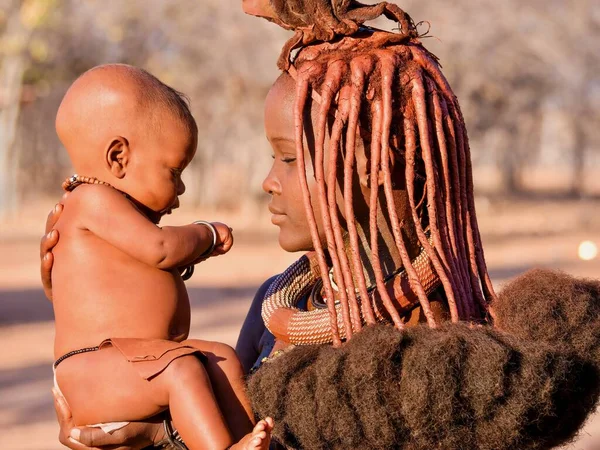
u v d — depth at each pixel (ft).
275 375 8.14
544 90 141.28
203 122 141.59
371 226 8.58
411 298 8.77
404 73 8.84
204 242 9.85
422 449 7.50
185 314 9.92
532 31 127.34
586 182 222.69
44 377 42.78
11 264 85.61
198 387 8.80
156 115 9.77
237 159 152.76
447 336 7.55
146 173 9.78
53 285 9.79
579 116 144.05
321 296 9.88
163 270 9.73
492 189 199.21
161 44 133.08
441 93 9.11
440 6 115.34
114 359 9.14
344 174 8.65
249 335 10.70
